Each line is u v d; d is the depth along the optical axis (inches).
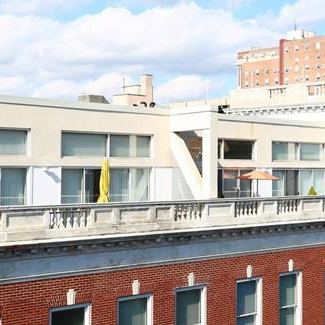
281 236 1017.5
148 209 858.8
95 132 1083.3
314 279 1073.5
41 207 755.4
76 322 781.3
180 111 1177.4
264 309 988.6
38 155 1007.0
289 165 1380.4
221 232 916.6
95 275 787.4
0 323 705.0
